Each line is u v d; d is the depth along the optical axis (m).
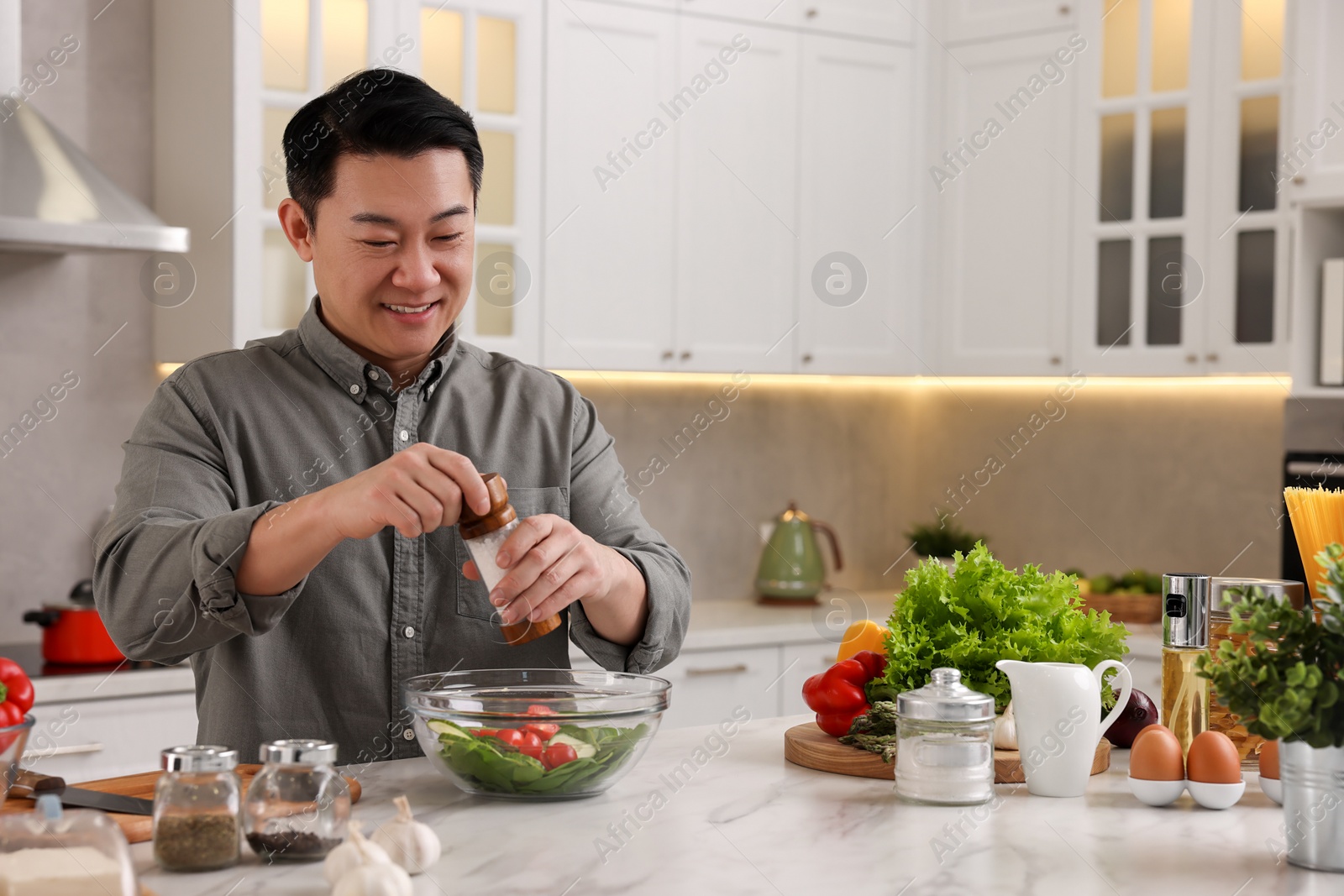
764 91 3.32
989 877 0.99
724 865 1.00
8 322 2.82
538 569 1.15
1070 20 3.35
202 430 1.46
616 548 1.46
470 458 1.57
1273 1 3.03
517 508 1.57
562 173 3.02
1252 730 1.05
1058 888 0.97
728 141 3.27
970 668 1.39
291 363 1.54
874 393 4.06
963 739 1.19
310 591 1.46
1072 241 3.36
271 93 2.67
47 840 0.84
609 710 1.15
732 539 3.78
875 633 1.53
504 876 0.96
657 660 1.42
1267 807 1.22
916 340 3.61
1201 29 3.15
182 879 0.96
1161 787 1.20
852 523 4.03
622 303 3.12
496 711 1.15
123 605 1.28
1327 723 1.00
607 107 3.08
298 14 2.71
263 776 1.01
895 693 1.39
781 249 3.37
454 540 1.51
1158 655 3.01
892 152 3.55
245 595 1.22
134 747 2.45
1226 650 1.07
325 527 1.17
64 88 2.85
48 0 2.83
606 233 3.09
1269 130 3.05
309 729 1.46
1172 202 3.22
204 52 2.74
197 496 1.39
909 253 3.58
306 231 1.48
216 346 2.72
